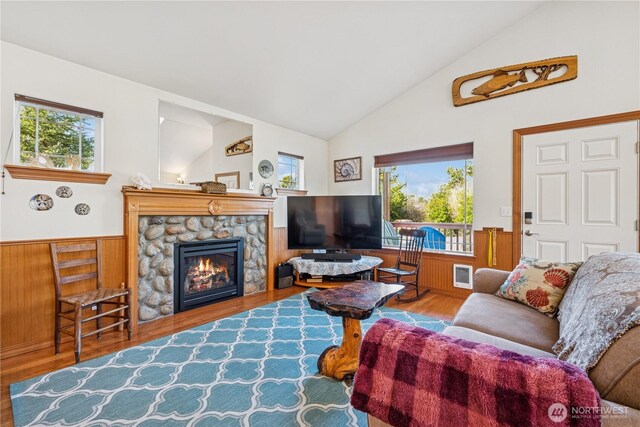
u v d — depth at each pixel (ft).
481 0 9.68
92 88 8.71
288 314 10.34
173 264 10.40
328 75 11.68
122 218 9.29
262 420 5.10
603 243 9.60
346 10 8.95
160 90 10.23
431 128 13.23
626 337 2.69
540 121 10.66
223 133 12.17
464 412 2.62
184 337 8.45
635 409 2.36
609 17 9.48
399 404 2.96
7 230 7.34
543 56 10.55
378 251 15.30
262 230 13.52
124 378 6.37
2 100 7.27
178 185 10.73
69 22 7.29
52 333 7.96
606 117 9.50
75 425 4.98
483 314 6.00
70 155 8.52
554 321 5.89
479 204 11.96
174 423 5.03
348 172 16.11
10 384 6.15
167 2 7.44
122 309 8.48
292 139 15.10
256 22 8.60
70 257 8.34
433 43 11.23
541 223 10.68
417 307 11.23
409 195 15.35
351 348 6.35
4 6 6.62
